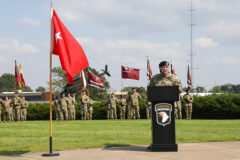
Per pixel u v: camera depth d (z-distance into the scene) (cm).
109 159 743
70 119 3159
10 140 1188
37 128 1828
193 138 1154
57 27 854
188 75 3428
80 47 866
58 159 753
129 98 3161
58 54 859
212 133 1389
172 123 854
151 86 856
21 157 787
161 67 899
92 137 1270
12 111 3094
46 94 7994
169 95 852
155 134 855
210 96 3312
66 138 1242
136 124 2145
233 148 888
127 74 3250
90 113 3197
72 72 844
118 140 1147
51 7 861
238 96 3181
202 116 3259
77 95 6003
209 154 791
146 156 777
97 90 7056
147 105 3156
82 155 803
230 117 3164
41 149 920
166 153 816
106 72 5075
